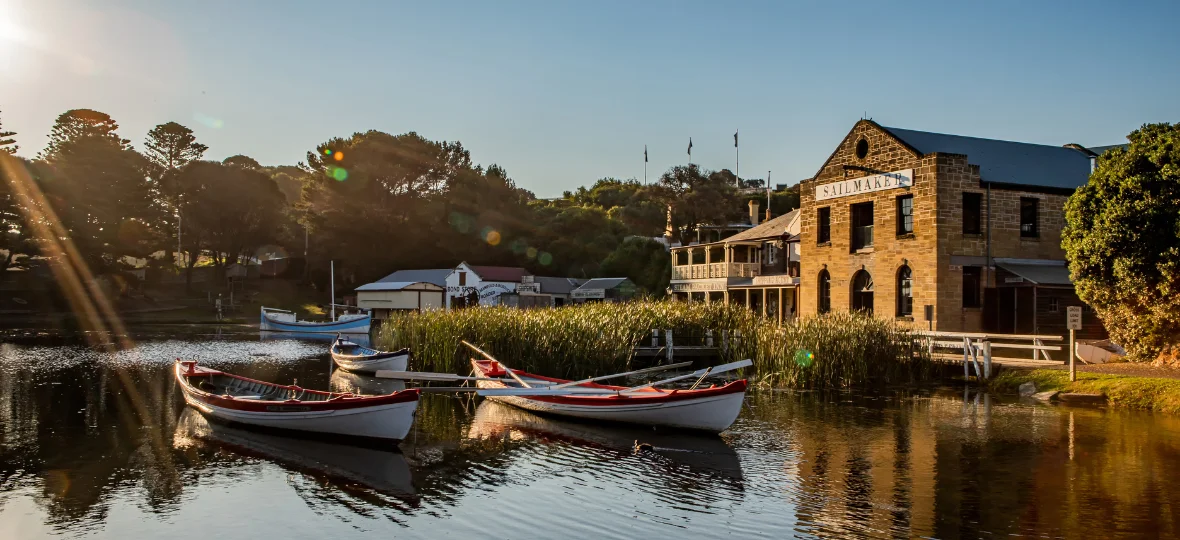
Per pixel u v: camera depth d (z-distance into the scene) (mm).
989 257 33219
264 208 99625
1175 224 23094
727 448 17797
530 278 81875
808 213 39812
